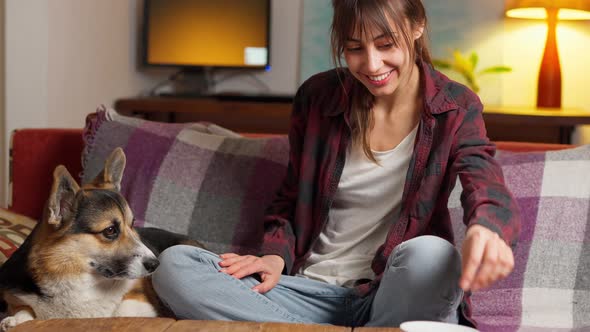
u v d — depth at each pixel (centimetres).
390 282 144
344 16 154
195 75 453
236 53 437
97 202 174
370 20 151
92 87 380
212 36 436
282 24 467
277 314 154
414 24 159
